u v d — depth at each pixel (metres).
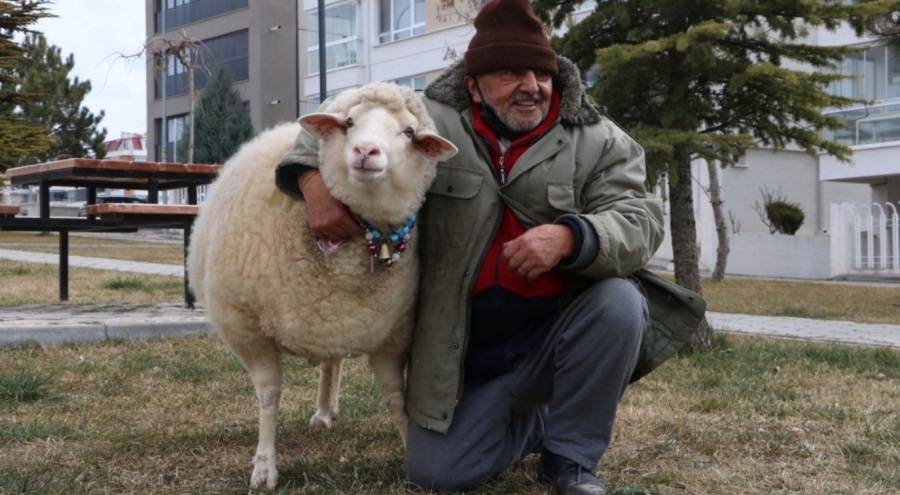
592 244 3.23
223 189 3.63
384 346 3.58
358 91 3.28
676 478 3.71
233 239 3.40
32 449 4.00
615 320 3.28
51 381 5.34
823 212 23.14
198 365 5.88
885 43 10.77
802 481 3.70
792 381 5.90
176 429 4.45
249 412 4.84
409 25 26.25
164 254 19.61
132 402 4.97
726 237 16.47
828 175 18.86
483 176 3.45
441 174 3.46
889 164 17.81
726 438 4.36
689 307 3.56
